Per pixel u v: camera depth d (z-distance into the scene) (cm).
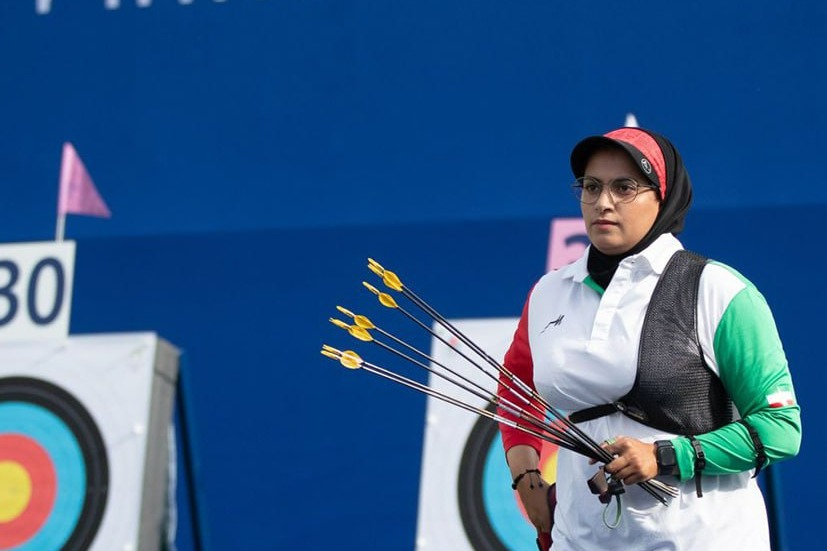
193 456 1627
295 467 1647
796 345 1565
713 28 1647
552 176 1667
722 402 970
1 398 1708
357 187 1714
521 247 1656
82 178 1778
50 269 1758
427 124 1709
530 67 1691
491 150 1688
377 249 1689
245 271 1716
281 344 1688
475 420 1620
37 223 1778
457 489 1612
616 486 938
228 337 1698
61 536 1650
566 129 1670
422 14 1728
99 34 1808
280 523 1634
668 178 1005
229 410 1677
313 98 1744
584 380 976
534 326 1039
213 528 1647
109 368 1684
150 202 1759
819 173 1602
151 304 1728
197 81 1777
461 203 1684
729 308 952
